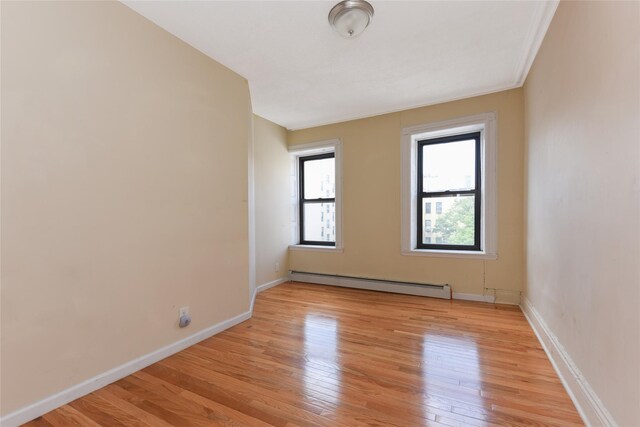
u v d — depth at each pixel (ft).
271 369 6.28
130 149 6.19
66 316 5.22
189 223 7.48
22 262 4.71
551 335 6.59
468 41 7.51
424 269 11.85
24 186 4.72
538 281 7.91
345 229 13.51
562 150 5.90
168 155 6.98
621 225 3.72
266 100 11.24
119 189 6.00
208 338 7.91
